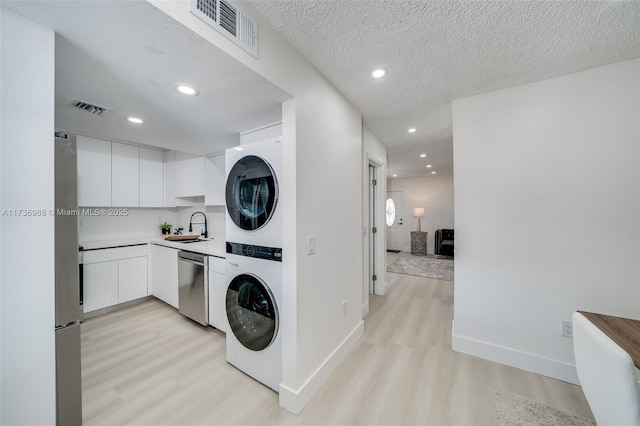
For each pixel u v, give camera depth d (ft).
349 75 6.13
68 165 3.47
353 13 4.18
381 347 7.49
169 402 5.31
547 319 6.23
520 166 6.52
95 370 6.37
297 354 5.16
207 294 8.42
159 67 4.09
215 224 12.17
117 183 10.82
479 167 6.99
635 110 5.42
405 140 11.86
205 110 5.82
